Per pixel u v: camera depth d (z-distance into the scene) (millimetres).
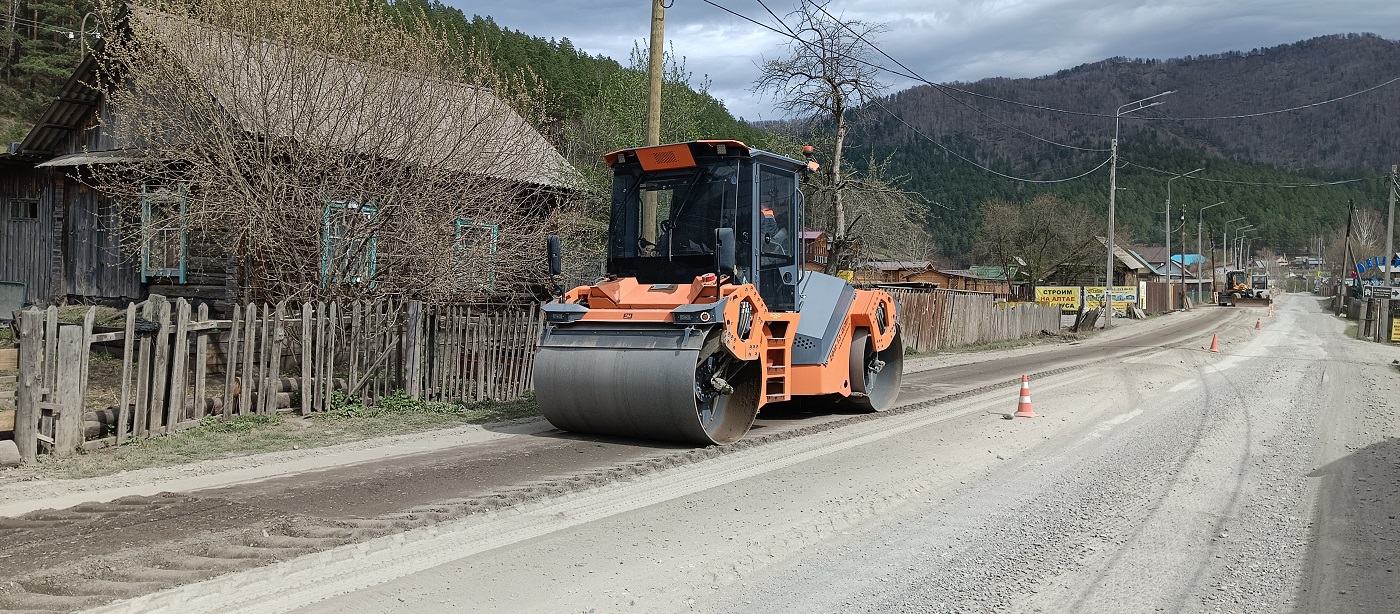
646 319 9727
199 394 9945
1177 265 113312
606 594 5137
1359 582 5734
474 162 13375
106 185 15688
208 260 16344
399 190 12586
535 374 10047
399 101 12766
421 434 10242
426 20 14312
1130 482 8602
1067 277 73125
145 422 9172
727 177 10391
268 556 5473
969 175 128375
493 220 13969
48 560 5293
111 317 15109
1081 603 5277
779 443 10117
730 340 9609
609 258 11008
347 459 8648
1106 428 11906
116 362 14125
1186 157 182250
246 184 11844
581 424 10000
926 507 7430
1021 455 9852
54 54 54094
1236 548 6457
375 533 6016
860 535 6555
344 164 12391
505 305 16562
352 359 11625
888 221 32312
